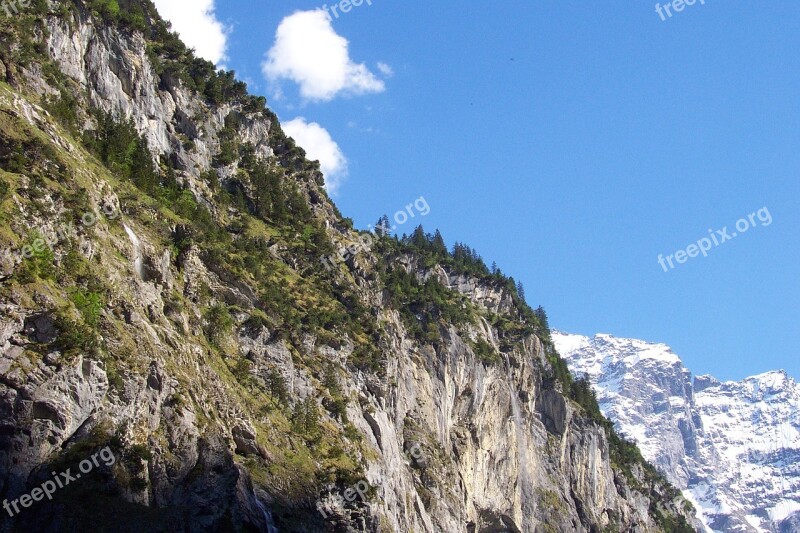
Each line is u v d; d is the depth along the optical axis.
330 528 165.12
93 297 141.38
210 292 180.50
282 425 171.50
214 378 161.00
